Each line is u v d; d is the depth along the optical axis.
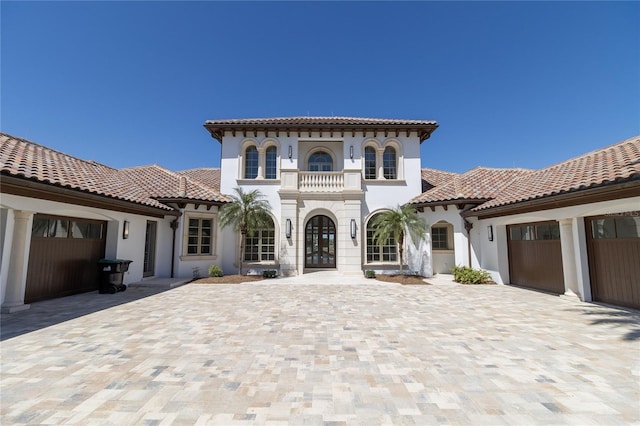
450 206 15.41
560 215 10.29
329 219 18.22
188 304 9.30
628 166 7.98
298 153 18.42
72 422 3.12
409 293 11.37
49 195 8.86
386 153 18.45
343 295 10.93
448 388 3.95
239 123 17.41
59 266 10.38
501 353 5.21
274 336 6.14
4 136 10.55
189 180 17.11
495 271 13.69
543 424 3.14
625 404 3.54
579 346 5.55
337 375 4.33
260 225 15.55
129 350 5.29
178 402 3.55
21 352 5.16
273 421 3.18
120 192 11.98
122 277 11.70
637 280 8.48
